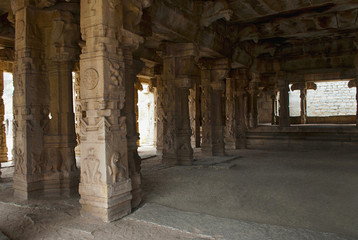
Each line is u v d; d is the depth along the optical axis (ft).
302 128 45.68
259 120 83.71
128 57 16.81
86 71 13.67
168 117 30.35
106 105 13.34
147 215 13.93
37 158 18.15
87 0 13.71
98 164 13.34
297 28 34.01
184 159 29.55
